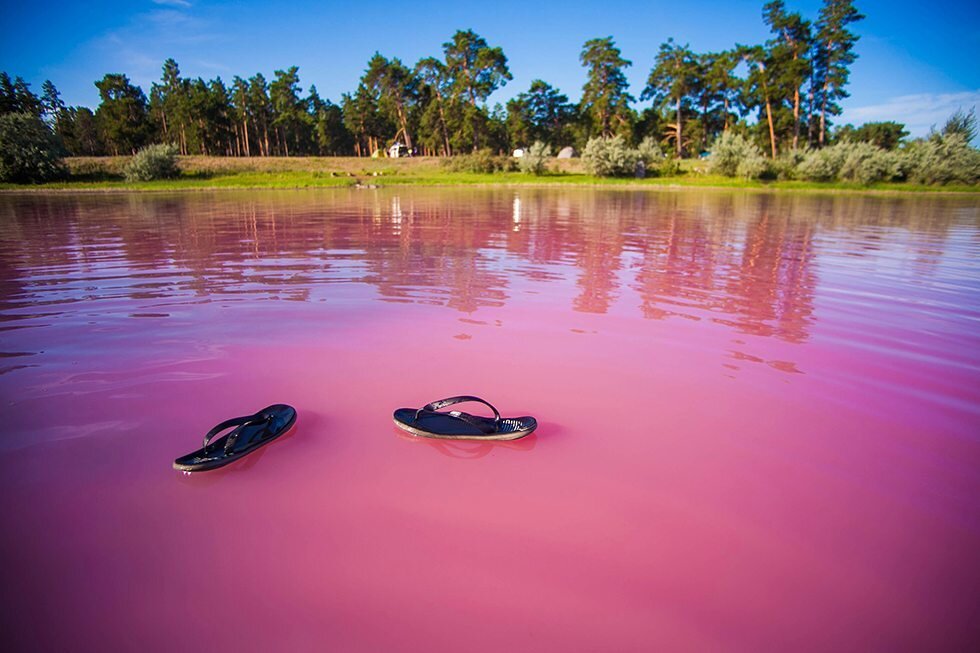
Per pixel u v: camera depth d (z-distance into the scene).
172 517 2.10
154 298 5.43
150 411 2.96
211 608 1.68
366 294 5.67
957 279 6.70
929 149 36.28
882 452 2.62
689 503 2.22
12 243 9.41
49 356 3.76
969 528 2.10
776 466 2.49
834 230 12.35
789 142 62.59
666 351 3.99
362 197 25.45
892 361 3.82
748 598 1.75
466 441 2.67
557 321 4.72
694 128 71.00
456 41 67.62
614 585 1.79
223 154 75.06
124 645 1.55
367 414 2.95
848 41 54.12
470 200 23.33
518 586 1.78
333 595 1.73
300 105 80.06
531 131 74.44
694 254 8.48
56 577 1.80
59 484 2.30
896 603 1.74
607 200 24.20
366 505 2.18
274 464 2.46
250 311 4.96
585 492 2.29
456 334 4.33
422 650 1.53
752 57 52.84
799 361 3.81
